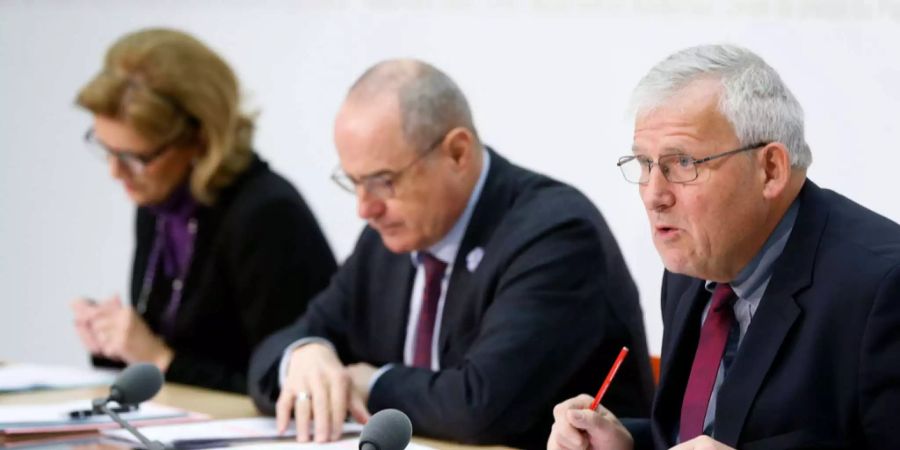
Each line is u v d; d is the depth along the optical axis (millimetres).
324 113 8820
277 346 5504
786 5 6598
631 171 3908
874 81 6293
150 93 6766
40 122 10250
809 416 3705
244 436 4762
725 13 6871
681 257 3842
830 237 3801
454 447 4828
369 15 8547
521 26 7828
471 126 5457
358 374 5234
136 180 6953
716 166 3709
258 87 9078
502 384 4879
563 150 7664
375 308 5875
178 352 6707
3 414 5047
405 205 5285
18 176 10383
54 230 10297
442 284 5562
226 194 7031
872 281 3627
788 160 3750
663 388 4262
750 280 3918
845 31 6391
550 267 5191
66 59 10070
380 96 5250
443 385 4945
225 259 6984
